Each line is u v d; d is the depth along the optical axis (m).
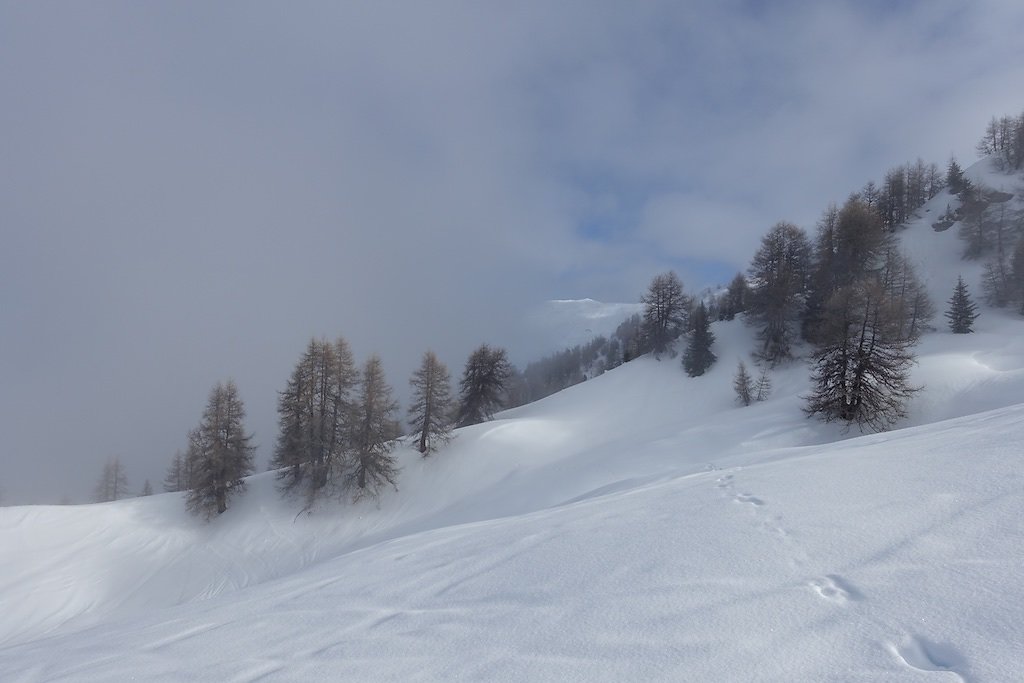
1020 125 84.19
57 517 27.41
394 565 5.84
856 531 4.08
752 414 30.50
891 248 51.06
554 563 4.73
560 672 2.92
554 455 35.81
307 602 4.94
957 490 4.48
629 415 46.91
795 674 2.53
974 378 28.45
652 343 59.56
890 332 26.48
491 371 47.06
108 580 24.30
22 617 21.33
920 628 2.70
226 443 30.59
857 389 26.47
